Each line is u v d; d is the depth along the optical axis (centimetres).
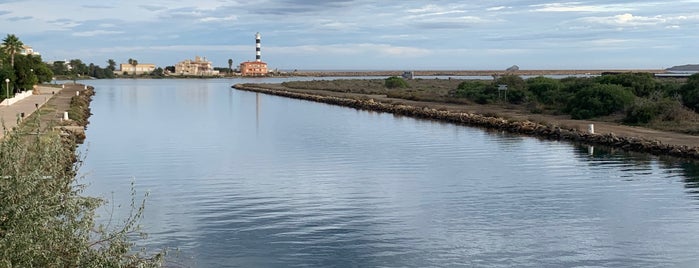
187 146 4112
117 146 4081
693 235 1941
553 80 7819
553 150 3862
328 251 1802
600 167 3191
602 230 2003
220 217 2173
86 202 1062
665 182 2773
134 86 16700
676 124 4781
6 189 927
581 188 2656
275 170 3155
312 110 7625
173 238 1909
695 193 2539
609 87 5722
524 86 7812
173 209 2286
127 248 1089
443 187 2700
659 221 2108
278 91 12031
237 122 5947
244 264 1686
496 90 8025
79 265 1012
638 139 3869
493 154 3716
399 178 2925
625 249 1809
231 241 1889
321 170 3156
